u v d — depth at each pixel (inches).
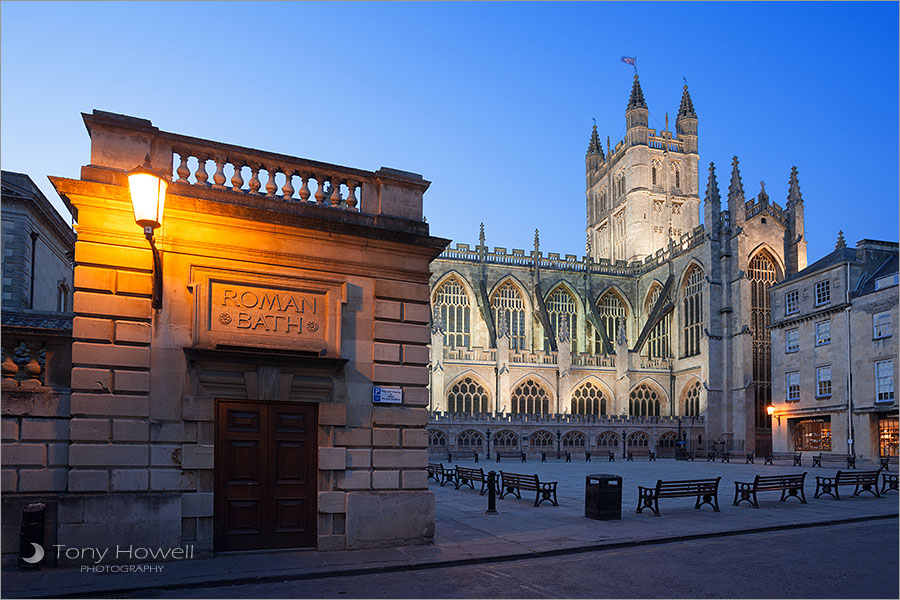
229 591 465.4
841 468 1844.2
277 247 595.8
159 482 539.2
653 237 4256.9
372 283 631.2
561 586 478.6
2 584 468.4
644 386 3410.4
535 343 3641.7
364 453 606.9
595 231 4901.6
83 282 531.2
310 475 593.6
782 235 3260.3
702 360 3193.9
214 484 558.3
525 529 720.3
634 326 3858.3
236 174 606.5
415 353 639.8
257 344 581.0
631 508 920.9
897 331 1872.5
